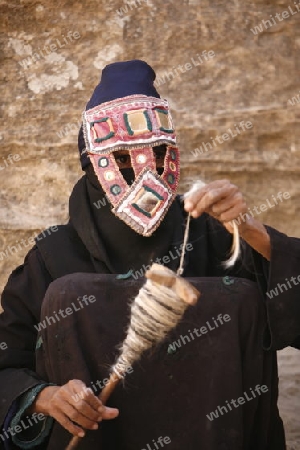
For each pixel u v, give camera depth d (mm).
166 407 3430
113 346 3445
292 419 4797
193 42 5305
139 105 3863
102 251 3840
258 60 5301
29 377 3598
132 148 3785
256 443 3602
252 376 3494
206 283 3492
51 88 5312
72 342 3434
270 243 3471
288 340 3521
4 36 5332
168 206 3744
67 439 3475
